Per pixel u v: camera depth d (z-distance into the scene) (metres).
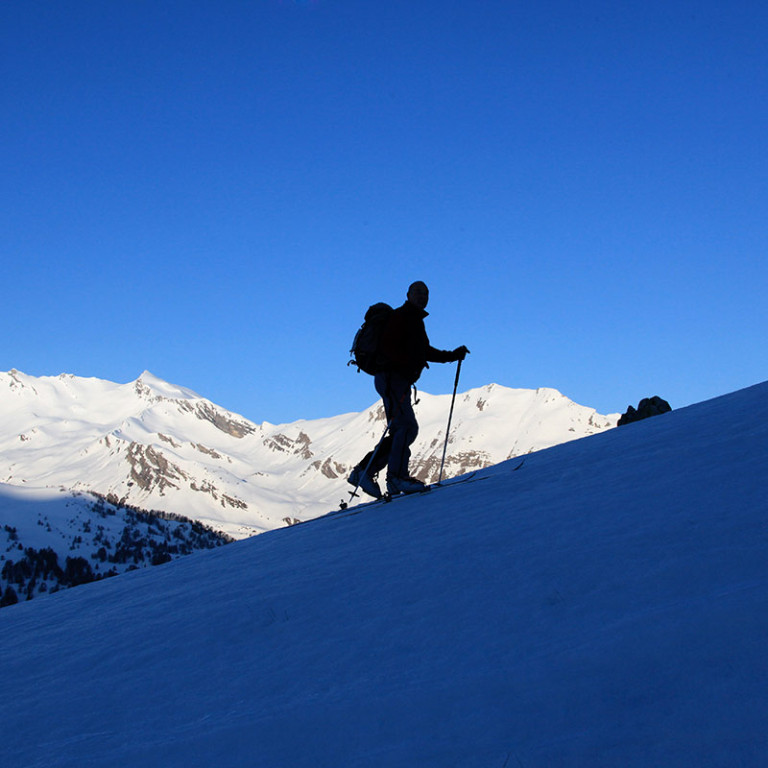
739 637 3.49
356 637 5.01
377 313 9.89
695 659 3.42
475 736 3.28
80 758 4.00
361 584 6.25
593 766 2.86
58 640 7.24
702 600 4.06
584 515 6.68
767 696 2.99
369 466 10.41
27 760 4.14
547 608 4.64
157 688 4.99
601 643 3.86
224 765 3.55
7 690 5.75
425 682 3.99
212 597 7.30
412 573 6.17
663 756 2.83
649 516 6.05
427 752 3.24
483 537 6.77
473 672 3.96
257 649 5.33
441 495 9.89
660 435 10.63
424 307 9.84
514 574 5.44
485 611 4.86
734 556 4.60
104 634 6.96
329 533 9.34
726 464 7.29
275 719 3.93
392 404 10.02
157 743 3.97
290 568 7.68
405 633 4.85
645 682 3.36
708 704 3.06
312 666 4.71
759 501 5.66
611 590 4.64
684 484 6.90
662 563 4.84
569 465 10.06
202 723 4.15
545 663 3.81
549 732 3.17
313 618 5.67
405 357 9.76
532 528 6.67
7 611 10.76
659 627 3.83
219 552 11.52
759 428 8.66
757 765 2.65
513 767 2.95
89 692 5.21
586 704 3.31
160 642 6.08
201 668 5.21
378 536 8.20
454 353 10.11
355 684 4.22
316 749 3.51
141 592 9.17
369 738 3.50
